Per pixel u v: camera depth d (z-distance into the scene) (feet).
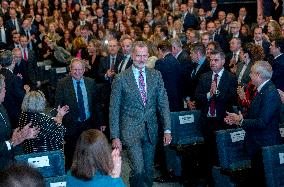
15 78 20.49
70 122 18.70
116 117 15.74
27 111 15.65
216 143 16.58
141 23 46.68
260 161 14.96
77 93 18.78
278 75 21.40
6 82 20.27
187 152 18.70
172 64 21.57
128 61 23.00
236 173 15.85
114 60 24.09
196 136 19.07
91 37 38.55
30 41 43.52
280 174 13.96
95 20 49.73
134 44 15.99
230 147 16.15
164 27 37.09
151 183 16.44
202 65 21.33
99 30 41.11
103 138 8.97
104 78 23.99
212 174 17.53
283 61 21.36
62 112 17.69
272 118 14.69
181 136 18.88
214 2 50.39
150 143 16.29
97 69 26.43
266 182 13.97
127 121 15.90
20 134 14.40
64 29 45.03
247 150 15.28
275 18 48.47
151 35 37.04
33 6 52.85
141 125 15.89
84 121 18.85
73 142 18.83
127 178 20.62
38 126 15.44
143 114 15.90
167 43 22.08
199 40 29.48
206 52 22.26
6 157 14.16
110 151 9.00
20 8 50.96
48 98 35.32
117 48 24.02
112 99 15.83
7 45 41.50
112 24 45.29
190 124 18.98
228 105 17.93
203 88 18.33
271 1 49.32
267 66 14.66
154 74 16.14
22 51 34.04
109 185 8.75
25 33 44.24
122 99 15.99
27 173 5.30
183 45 28.40
